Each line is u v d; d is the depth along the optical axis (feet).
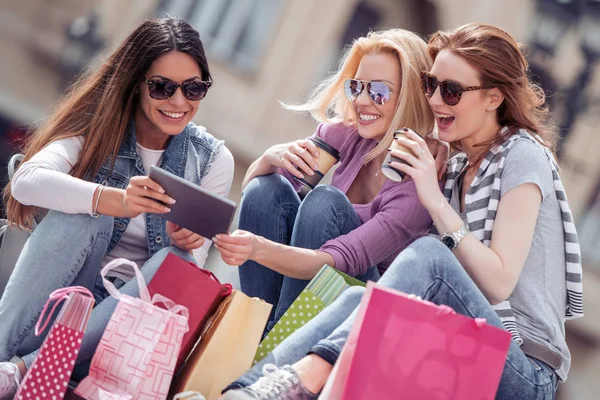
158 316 19.72
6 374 20.59
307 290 22.11
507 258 21.86
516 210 22.26
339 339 19.48
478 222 22.82
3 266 24.66
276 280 25.76
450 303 20.39
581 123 152.35
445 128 23.61
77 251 22.02
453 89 23.12
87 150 23.67
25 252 22.11
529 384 21.33
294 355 20.08
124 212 21.61
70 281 22.21
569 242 22.95
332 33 146.82
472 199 23.07
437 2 143.74
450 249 22.09
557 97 152.97
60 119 24.11
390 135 25.09
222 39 145.07
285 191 25.73
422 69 25.17
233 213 20.18
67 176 22.29
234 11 144.56
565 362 22.67
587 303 150.20
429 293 20.30
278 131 146.82
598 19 151.74
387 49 25.41
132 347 19.67
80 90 24.25
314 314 21.94
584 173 151.74
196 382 20.18
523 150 22.75
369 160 25.76
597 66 154.30
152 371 19.51
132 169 24.34
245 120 145.69
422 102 25.13
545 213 22.82
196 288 20.71
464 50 23.12
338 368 18.51
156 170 20.26
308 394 19.20
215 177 25.27
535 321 22.50
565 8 150.92
